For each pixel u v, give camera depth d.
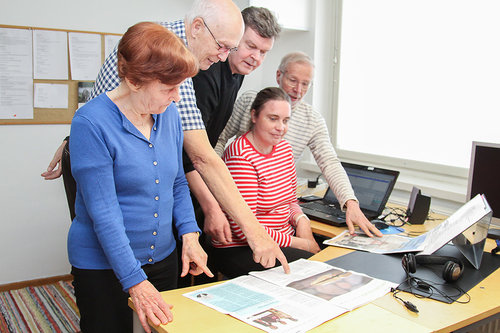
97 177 1.26
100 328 1.43
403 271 1.61
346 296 1.38
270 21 2.01
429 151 3.09
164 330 1.18
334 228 2.21
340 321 1.23
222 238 1.82
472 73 2.80
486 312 1.32
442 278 1.55
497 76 2.67
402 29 3.18
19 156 3.18
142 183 1.36
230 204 1.61
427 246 1.75
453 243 1.81
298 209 2.28
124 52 1.19
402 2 3.17
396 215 2.44
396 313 1.29
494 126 2.71
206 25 1.61
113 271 1.39
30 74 3.12
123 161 1.31
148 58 1.17
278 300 1.34
